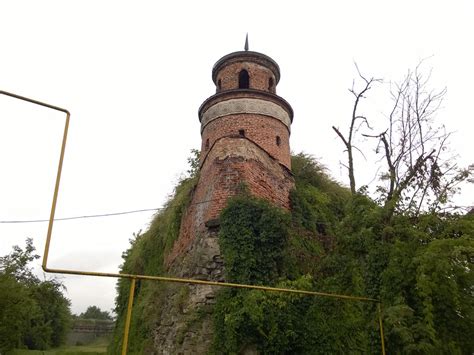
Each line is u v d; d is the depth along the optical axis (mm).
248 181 16188
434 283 7531
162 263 20828
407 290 8188
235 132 18500
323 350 11102
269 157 18188
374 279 8836
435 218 8992
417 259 7852
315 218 18219
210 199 16328
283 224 14930
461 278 7781
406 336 7230
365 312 8758
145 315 17906
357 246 9578
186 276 15492
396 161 13070
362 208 9961
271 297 12742
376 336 8109
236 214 14906
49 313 49812
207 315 13625
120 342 22734
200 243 15688
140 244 25406
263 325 12352
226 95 19453
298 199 18172
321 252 16344
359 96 18297
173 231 19734
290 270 14133
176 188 23547
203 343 13141
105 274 6691
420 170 10617
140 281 23234
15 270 27172
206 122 19750
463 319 7656
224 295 13406
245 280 13398
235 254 13984
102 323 63406
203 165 18500
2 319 23000
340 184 23406
